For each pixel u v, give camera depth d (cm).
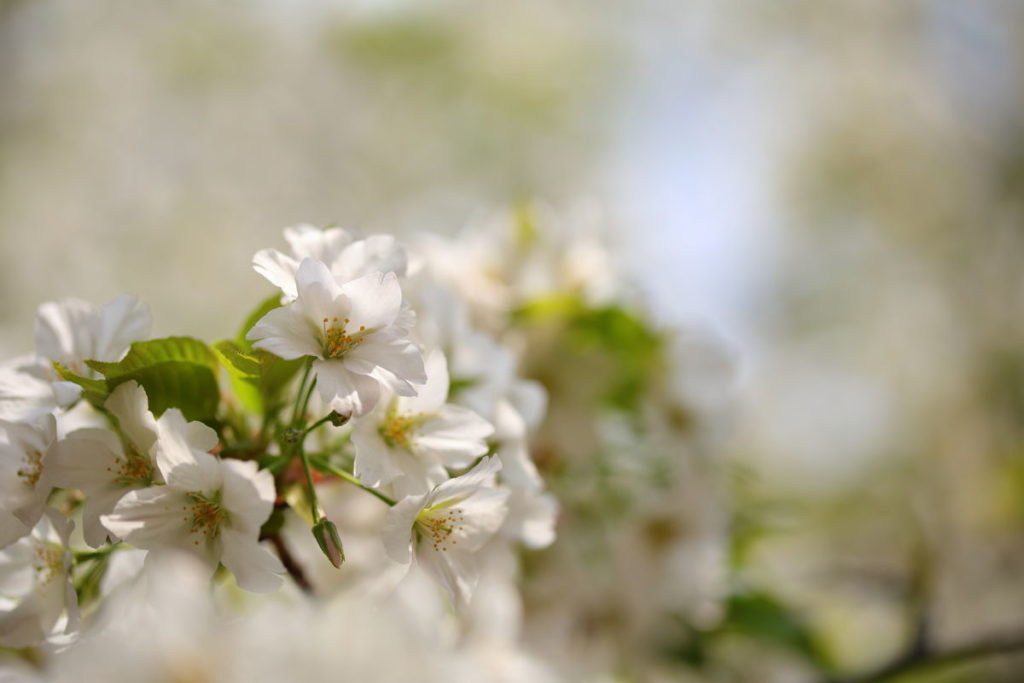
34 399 61
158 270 264
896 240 273
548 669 73
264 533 62
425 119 282
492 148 276
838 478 237
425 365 62
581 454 79
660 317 84
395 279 60
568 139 279
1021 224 267
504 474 66
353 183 279
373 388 59
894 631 127
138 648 52
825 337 273
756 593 92
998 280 265
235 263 269
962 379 257
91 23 277
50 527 61
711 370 83
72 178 266
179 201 272
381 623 52
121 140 274
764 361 273
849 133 277
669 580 82
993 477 177
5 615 60
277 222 275
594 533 81
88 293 255
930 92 279
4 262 251
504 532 65
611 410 83
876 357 268
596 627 81
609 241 88
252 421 63
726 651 93
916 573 107
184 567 58
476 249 84
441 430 61
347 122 283
